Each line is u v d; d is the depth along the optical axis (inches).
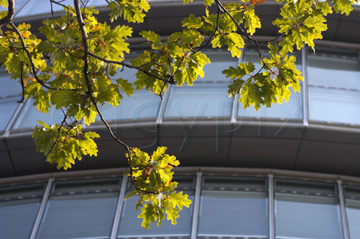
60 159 247.9
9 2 218.8
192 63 221.8
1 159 629.0
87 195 599.5
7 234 569.3
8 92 679.7
